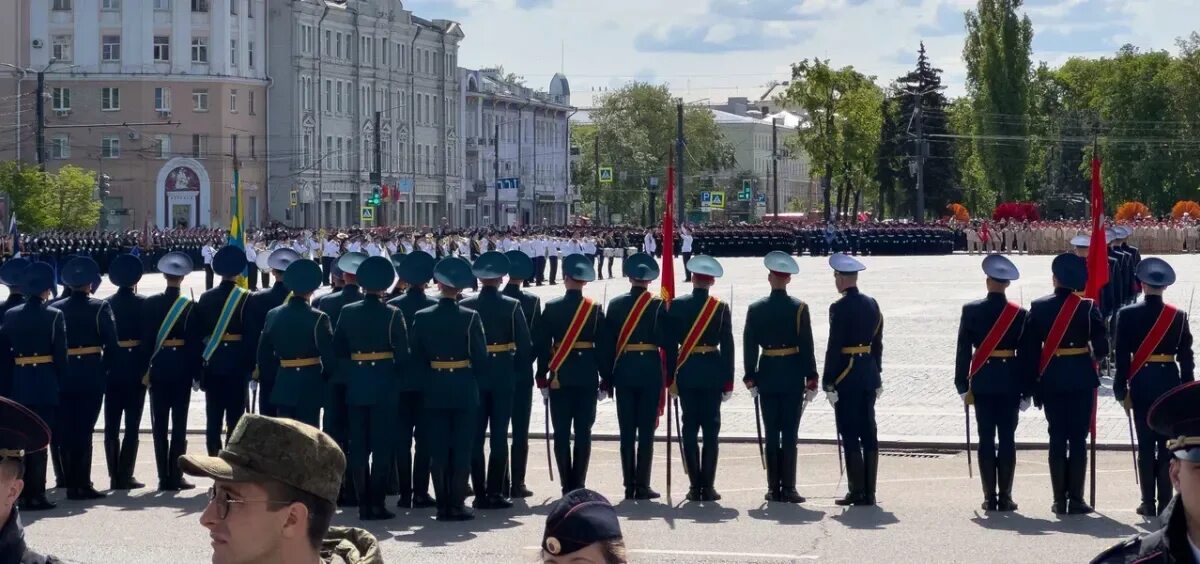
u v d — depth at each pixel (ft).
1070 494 47.52
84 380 51.55
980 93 341.82
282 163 333.42
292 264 50.62
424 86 384.68
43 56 313.73
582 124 567.18
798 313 49.70
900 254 283.18
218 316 53.72
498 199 399.65
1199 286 163.43
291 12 331.77
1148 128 364.99
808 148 337.11
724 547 42.86
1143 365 46.21
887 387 79.87
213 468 16.14
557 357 51.03
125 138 315.17
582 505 17.26
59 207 263.70
